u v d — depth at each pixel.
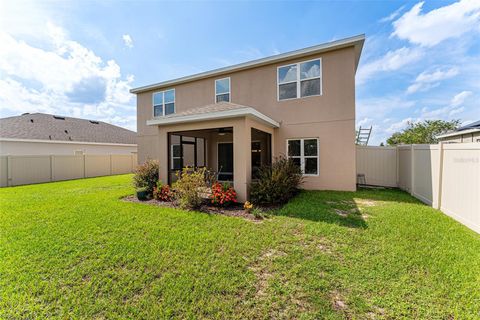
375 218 5.26
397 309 2.37
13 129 17.67
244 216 5.78
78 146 20.00
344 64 8.88
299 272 3.08
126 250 3.78
